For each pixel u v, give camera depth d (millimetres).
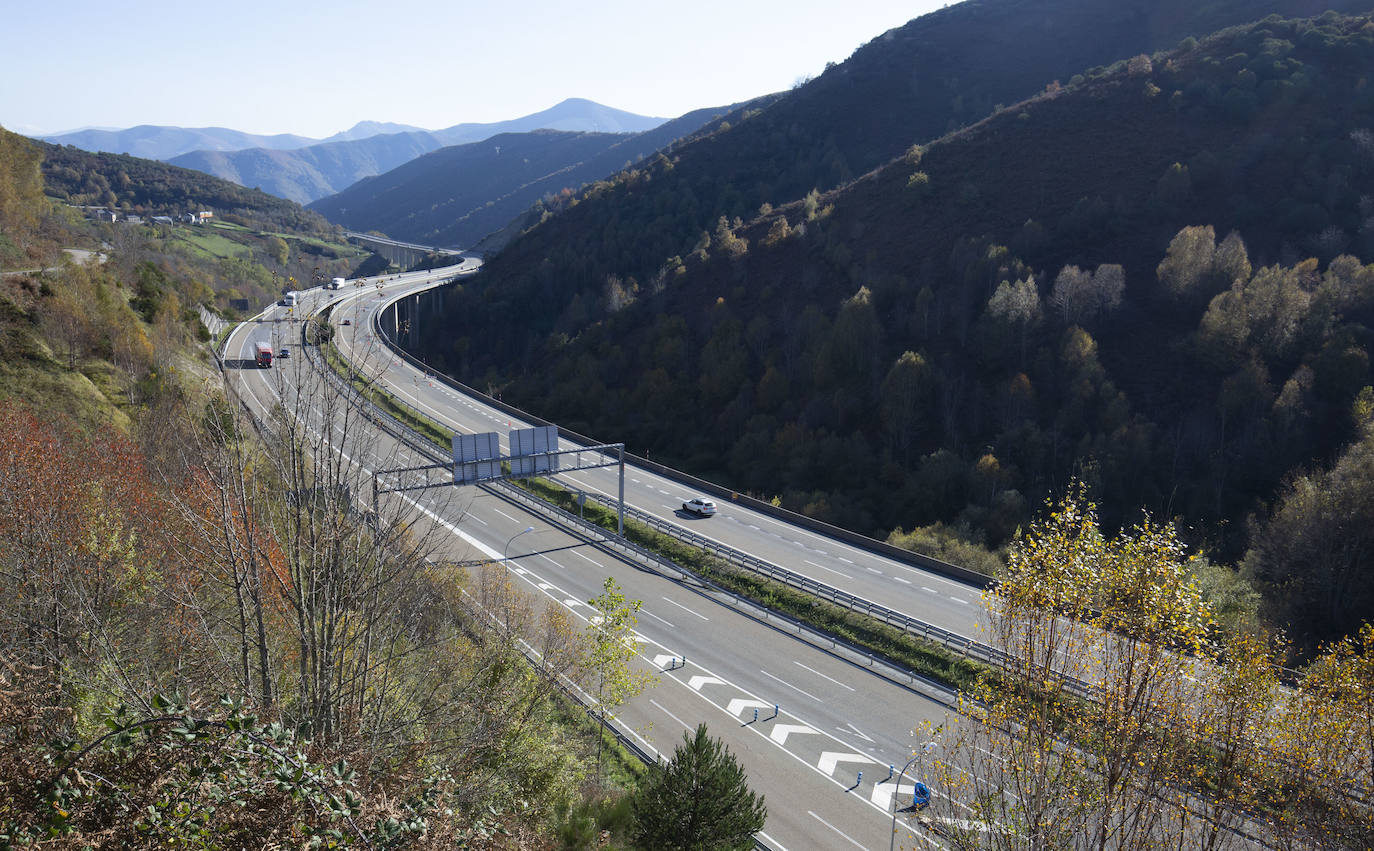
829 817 25094
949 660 33469
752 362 88688
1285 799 12812
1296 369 61062
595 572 44312
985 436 68188
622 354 96750
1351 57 87688
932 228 93875
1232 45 98938
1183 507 56281
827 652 36094
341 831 7465
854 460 69562
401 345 102688
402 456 40469
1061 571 13555
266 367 65875
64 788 7027
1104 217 83062
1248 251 73562
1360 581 40000
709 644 36656
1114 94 100625
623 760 26141
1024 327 71938
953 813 14703
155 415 29344
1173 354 67125
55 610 16000
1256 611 37406
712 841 17688
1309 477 51188
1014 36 156250
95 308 50000
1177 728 12844
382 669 14312
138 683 12812
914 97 148375
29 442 21594
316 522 12875
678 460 81312
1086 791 12711
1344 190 74250
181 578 15930
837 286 92438
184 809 7098
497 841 9070
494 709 16891
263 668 11578
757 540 49156
